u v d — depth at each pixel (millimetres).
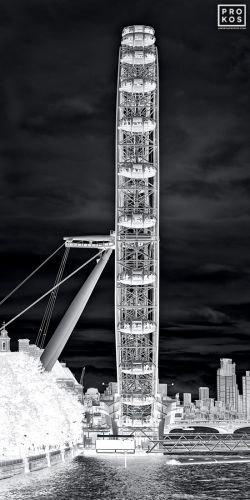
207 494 136125
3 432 143625
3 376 150500
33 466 157625
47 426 169000
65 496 124125
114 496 129500
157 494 134500
